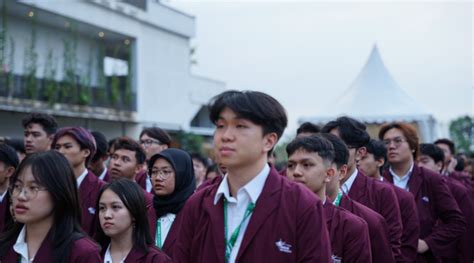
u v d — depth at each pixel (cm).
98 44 1784
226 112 185
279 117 187
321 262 184
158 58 1953
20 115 1476
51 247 204
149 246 290
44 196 206
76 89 1598
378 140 418
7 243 215
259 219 186
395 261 336
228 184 197
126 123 1842
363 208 313
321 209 194
